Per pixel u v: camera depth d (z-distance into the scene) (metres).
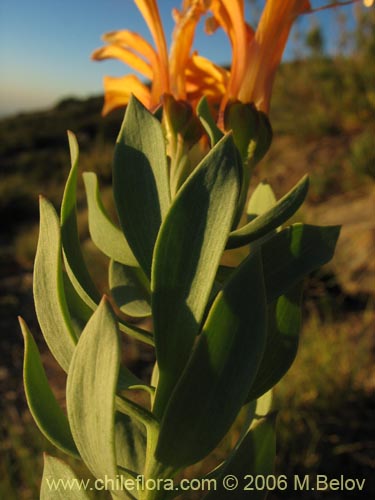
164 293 0.07
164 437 0.07
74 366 0.07
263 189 0.11
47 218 0.08
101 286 0.59
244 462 0.09
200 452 0.08
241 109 0.10
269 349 0.09
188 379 0.07
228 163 0.07
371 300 0.47
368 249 0.51
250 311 0.07
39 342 0.53
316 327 0.41
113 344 0.06
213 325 0.07
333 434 0.33
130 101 0.09
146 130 0.08
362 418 0.33
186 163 0.11
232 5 0.10
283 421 0.32
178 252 0.07
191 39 0.11
